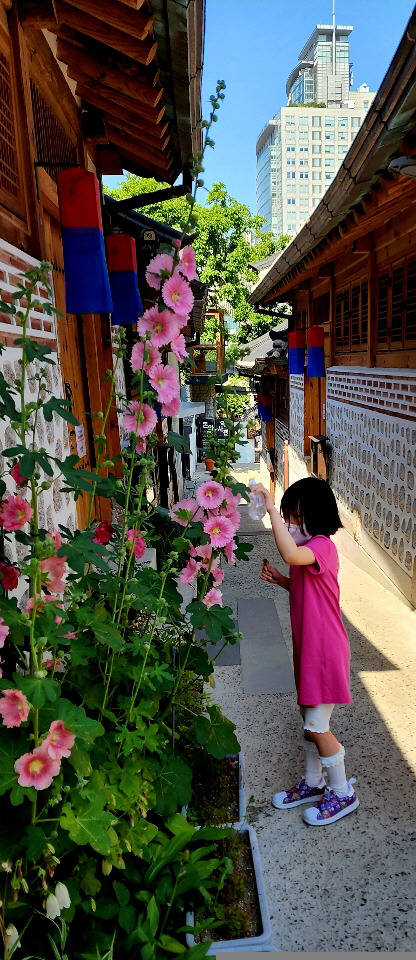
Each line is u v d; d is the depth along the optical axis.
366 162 3.73
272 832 2.68
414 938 2.13
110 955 1.67
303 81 119.75
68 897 1.56
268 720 3.60
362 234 6.41
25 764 1.54
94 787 1.83
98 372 4.77
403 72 2.69
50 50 3.33
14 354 2.54
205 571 2.47
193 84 3.09
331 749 2.69
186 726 2.73
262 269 22.33
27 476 1.64
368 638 4.80
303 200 104.50
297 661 2.66
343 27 113.94
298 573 2.62
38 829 1.63
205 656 2.65
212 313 16.89
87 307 3.20
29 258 2.86
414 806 2.82
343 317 8.48
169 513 2.42
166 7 2.26
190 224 2.07
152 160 4.77
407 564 5.47
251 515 2.43
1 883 1.72
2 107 2.76
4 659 1.95
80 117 4.41
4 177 2.76
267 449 18.55
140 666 2.17
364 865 2.48
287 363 12.93
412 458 5.28
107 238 4.68
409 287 5.53
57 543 1.82
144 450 2.28
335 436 8.80
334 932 2.17
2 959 1.59
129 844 1.90
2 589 1.87
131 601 2.15
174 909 2.05
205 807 2.59
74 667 2.17
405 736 3.38
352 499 7.73
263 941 2.05
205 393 19.16
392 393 5.86
